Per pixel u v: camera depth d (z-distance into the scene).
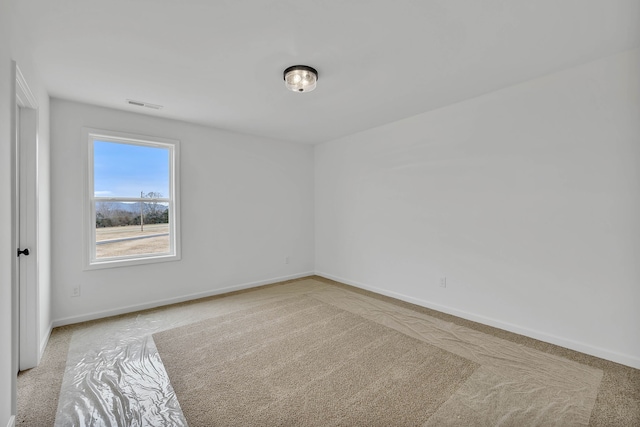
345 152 4.57
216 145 4.05
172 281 3.70
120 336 2.74
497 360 2.30
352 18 1.77
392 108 3.33
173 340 2.66
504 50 2.13
